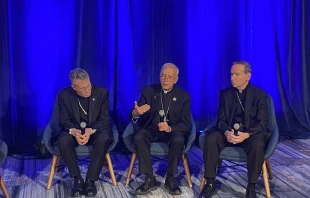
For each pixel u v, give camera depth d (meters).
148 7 3.82
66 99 3.18
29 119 3.78
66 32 3.71
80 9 3.68
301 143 4.28
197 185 3.19
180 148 2.96
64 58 3.74
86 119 3.21
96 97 3.19
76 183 3.01
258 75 4.22
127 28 3.79
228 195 3.00
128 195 3.00
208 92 4.09
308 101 4.45
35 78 3.72
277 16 4.18
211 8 3.98
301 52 4.30
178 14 3.90
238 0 4.02
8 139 3.77
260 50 4.19
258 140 2.85
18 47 3.65
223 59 4.07
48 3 3.64
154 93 3.22
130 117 3.26
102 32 3.77
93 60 3.79
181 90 3.23
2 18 3.58
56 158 3.09
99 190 3.08
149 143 3.05
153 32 3.86
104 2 3.73
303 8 4.24
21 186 3.13
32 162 3.65
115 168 3.55
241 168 3.55
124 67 3.85
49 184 3.08
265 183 2.94
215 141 2.92
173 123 3.20
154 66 3.91
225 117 3.16
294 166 3.62
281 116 4.36
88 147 3.05
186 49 3.96
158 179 3.30
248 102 3.08
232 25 4.04
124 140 3.14
